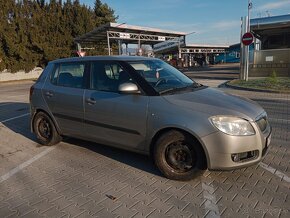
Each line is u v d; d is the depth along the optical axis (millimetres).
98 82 4801
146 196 3676
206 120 3672
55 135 5602
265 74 20781
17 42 33906
